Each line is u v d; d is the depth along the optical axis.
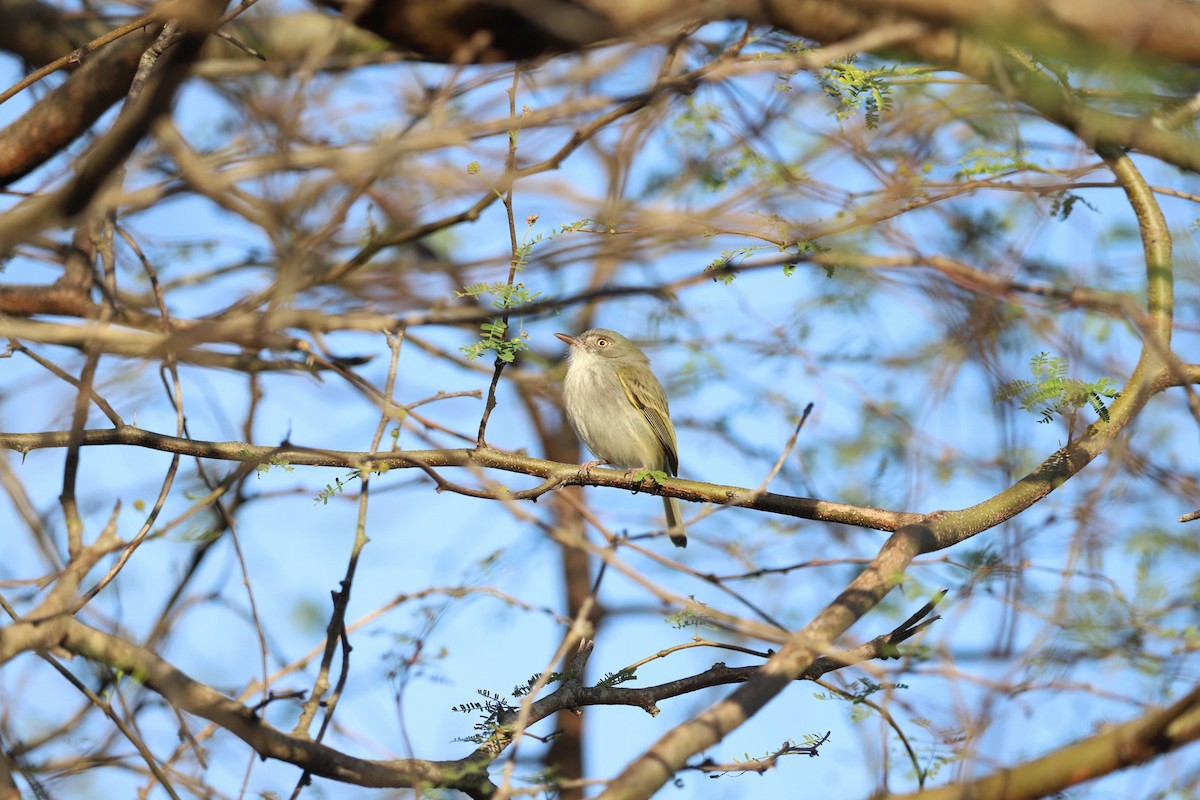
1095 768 7.16
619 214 10.34
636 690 10.09
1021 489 10.41
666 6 7.27
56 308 12.27
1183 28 7.21
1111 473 9.92
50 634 7.50
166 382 10.99
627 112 9.94
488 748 9.22
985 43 8.46
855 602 8.70
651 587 7.36
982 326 9.94
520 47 7.95
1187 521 9.73
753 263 10.27
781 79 10.38
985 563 9.84
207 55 11.03
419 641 9.33
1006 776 7.33
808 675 9.66
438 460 11.47
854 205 10.85
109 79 10.24
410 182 10.80
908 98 11.55
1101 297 9.28
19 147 10.64
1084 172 10.81
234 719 7.81
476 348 10.41
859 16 7.59
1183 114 10.03
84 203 8.45
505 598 8.97
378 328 9.70
